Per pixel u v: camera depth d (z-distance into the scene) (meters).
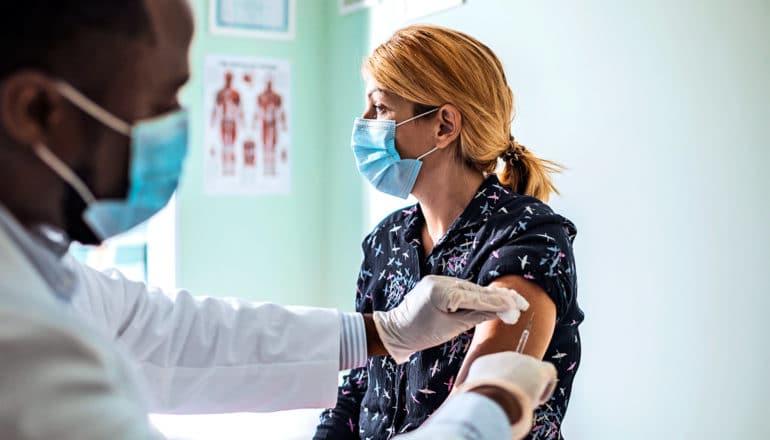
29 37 0.70
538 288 1.31
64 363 0.63
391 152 1.57
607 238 2.23
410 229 1.61
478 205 1.49
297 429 2.80
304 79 3.78
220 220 3.64
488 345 1.27
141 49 0.77
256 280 3.75
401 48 1.54
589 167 2.28
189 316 1.39
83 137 0.77
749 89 1.80
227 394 1.40
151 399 1.35
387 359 1.55
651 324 2.10
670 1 2.00
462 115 1.51
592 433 2.32
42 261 0.78
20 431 0.59
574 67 2.32
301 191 3.82
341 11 3.60
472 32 2.76
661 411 2.08
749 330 1.82
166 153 0.85
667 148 2.03
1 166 0.73
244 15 3.61
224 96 3.60
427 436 0.84
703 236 1.93
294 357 1.41
